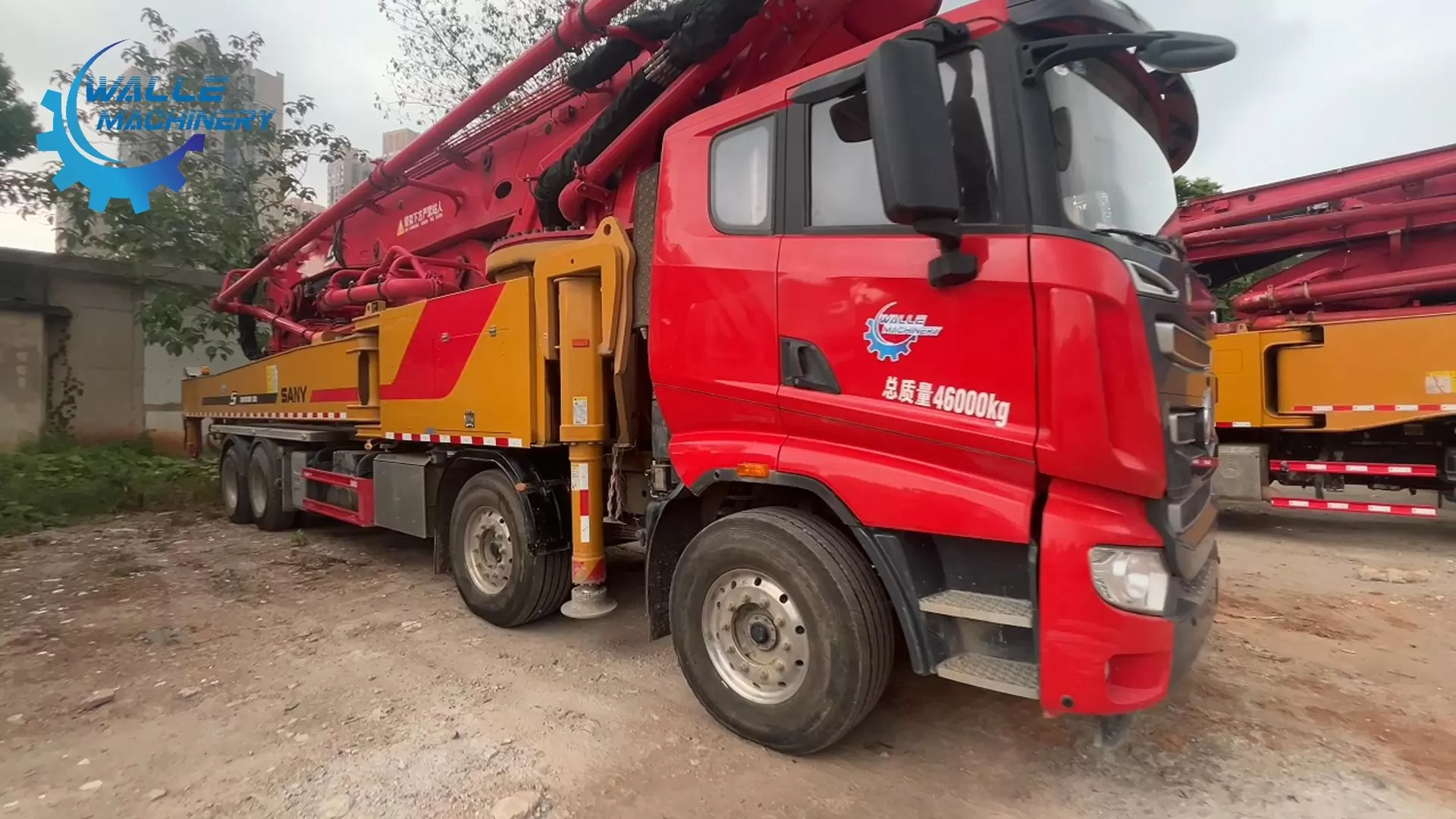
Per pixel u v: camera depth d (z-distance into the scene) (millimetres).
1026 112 2732
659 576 3938
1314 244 8383
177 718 3797
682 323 3668
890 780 3156
